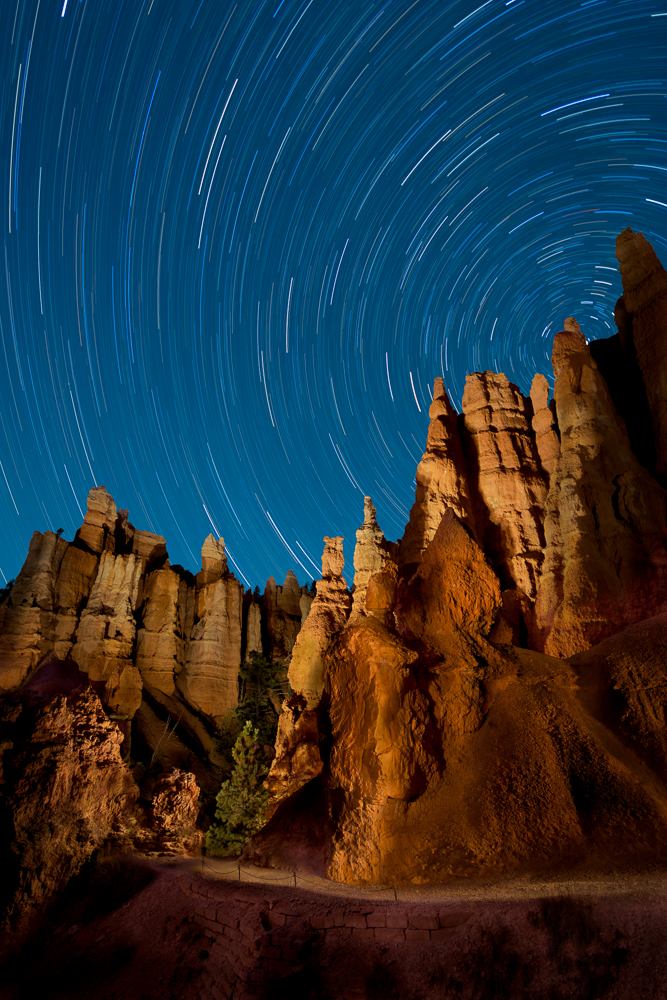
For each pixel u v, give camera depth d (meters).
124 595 68.88
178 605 79.88
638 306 31.66
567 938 9.97
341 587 41.75
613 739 14.34
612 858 11.82
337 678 18.52
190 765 58.81
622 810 12.74
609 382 34.53
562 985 9.48
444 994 10.51
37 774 30.31
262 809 34.28
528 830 13.24
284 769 34.91
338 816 16.67
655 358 30.05
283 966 13.00
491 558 31.89
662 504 26.09
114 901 24.86
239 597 82.19
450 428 35.44
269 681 69.44
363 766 16.06
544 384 35.59
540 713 15.64
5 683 55.88
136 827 33.34
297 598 92.12
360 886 14.58
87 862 28.47
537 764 14.50
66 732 33.06
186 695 73.06
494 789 14.38
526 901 11.30
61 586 65.50
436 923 11.92
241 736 39.12
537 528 31.72
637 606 23.56
